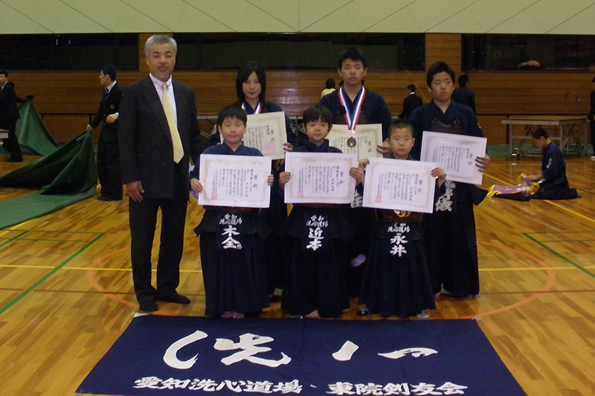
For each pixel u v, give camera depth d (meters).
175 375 2.99
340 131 3.93
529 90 13.88
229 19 13.21
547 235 6.03
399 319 3.78
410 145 3.76
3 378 2.97
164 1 13.20
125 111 3.78
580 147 13.06
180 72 13.51
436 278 4.11
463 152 3.88
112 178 7.86
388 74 13.52
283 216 4.06
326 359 3.17
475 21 13.44
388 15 13.30
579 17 13.50
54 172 8.48
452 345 3.36
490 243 5.73
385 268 3.77
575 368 3.10
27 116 11.82
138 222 3.90
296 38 13.42
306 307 3.81
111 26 13.30
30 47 13.61
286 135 4.00
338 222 3.74
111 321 3.77
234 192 3.62
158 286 4.12
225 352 3.26
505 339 3.48
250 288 3.70
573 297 4.21
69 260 5.12
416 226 3.76
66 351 3.30
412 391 2.83
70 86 13.68
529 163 11.47
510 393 2.81
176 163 3.91
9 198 7.87
